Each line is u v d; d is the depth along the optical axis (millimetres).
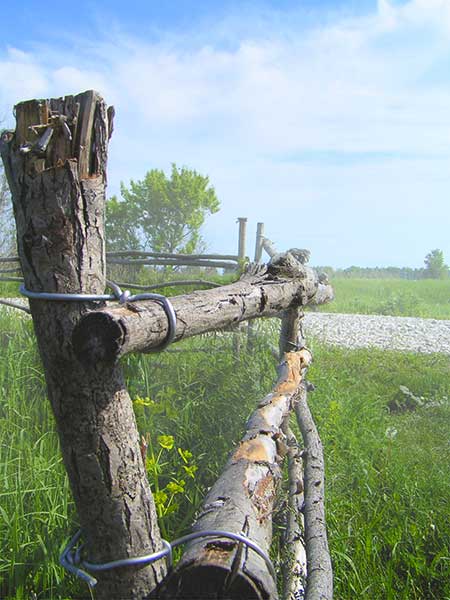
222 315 2342
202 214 31594
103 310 1631
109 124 1798
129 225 31297
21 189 1721
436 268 53406
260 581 1415
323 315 17531
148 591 1768
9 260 6352
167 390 4562
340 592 3236
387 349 11070
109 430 1734
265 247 6773
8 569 3053
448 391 7812
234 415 4617
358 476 4484
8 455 3836
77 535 1948
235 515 1703
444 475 4680
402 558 3621
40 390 4867
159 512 3311
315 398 5734
